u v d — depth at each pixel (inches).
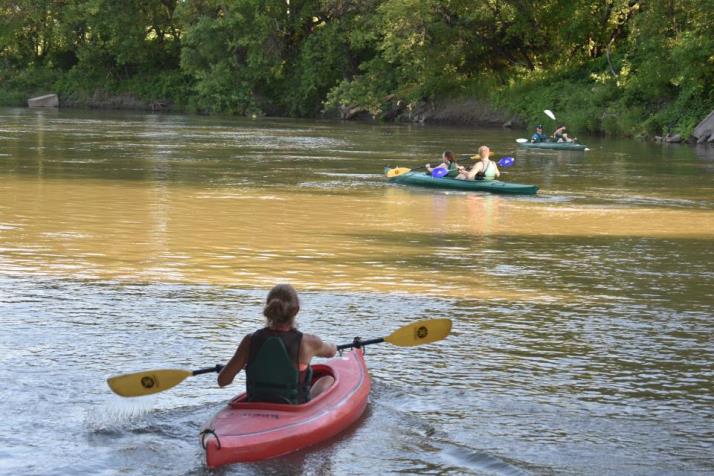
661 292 497.0
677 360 379.2
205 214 735.1
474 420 311.9
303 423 278.2
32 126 1935.3
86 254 563.8
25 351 373.7
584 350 390.3
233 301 457.4
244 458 265.9
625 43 2241.6
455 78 2440.9
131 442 288.8
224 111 2839.6
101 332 401.4
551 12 2301.9
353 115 2576.3
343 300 463.2
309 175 1053.2
